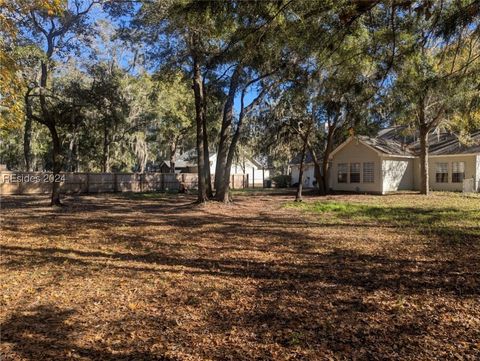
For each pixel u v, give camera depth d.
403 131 24.91
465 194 23.61
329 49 6.20
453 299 5.09
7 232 10.75
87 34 16.59
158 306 5.01
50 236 10.18
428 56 7.04
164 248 8.65
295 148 26.44
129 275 6.43
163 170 60.22
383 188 26.89
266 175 60.81
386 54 6.35
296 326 4.34
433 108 22.11
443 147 28.34
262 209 17.17
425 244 8.82
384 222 12.62
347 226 11.84
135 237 10.06
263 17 5.54
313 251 8.27
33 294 5.47
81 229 11.38
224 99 21.42
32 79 15.66
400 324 4.33
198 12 5.37
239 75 17.62
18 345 3.91
